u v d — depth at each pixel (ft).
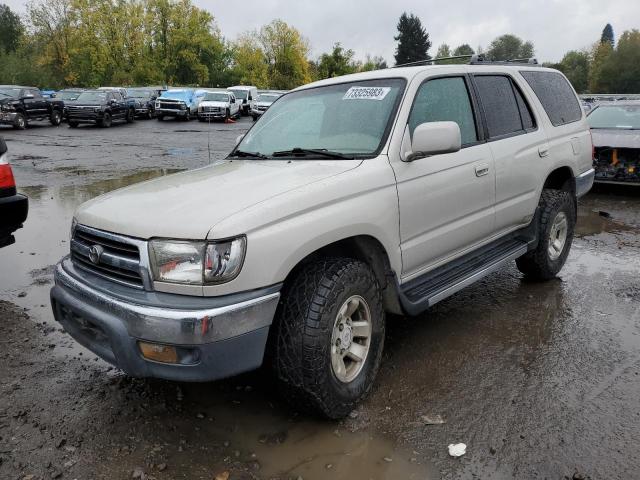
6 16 270.87
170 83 192.13
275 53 218.38
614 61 253.03
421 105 12.30
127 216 9.25
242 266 8.51
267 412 10.47
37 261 19.95
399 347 13.12
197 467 8.90
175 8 191.62
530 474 8.64
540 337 13.57
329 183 9.87
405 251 11.37
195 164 48.14
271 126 13.80
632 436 9.52
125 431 9.89
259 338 8.80
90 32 176.76
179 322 8.20
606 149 31.01
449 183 12.28
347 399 9.94
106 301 8.95
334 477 8.66
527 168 15.07
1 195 15.39
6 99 84.12
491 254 14.53
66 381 11.68
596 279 17.85
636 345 13.04
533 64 17.92
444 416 10.25
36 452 9.30
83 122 91.86
